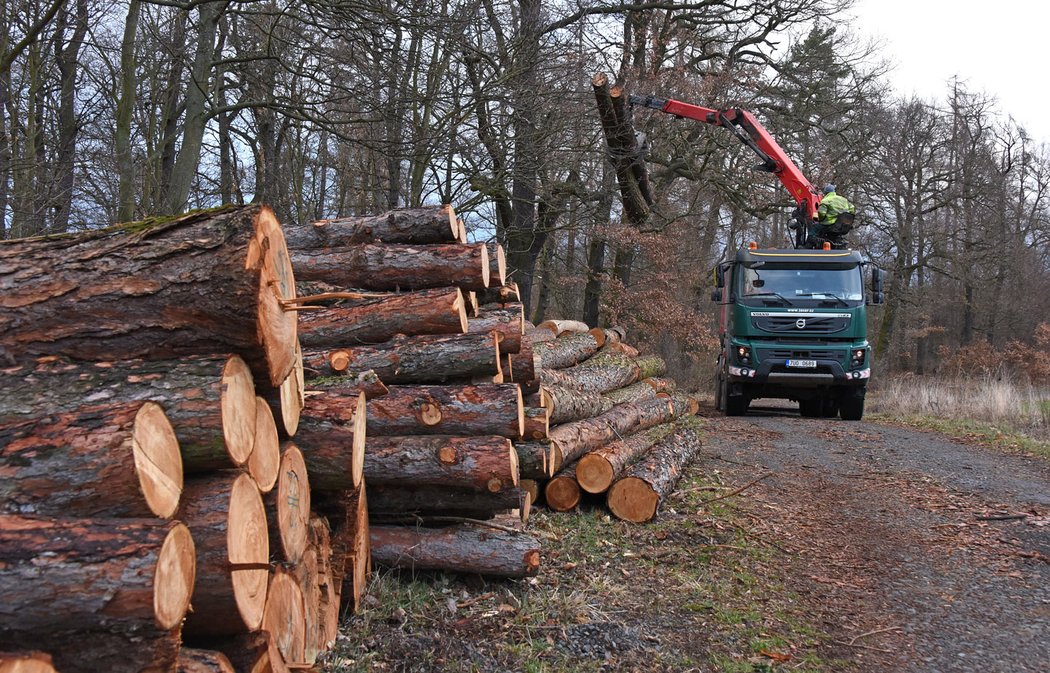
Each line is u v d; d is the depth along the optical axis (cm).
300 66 1137
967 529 686
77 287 292
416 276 569
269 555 324
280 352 314
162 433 255
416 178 1352
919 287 3691
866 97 2317
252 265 288
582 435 692
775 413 1747
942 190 3375
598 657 404
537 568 480
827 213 1504
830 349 1408
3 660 204
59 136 1490
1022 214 3812
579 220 1725
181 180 1105
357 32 999
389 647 389
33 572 220
